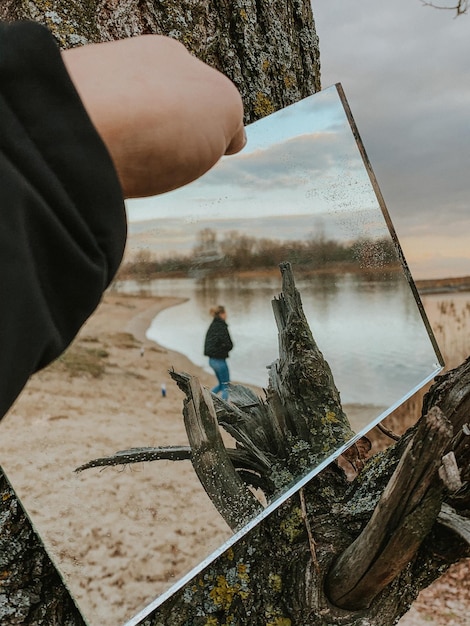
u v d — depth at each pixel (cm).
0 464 72
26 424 73
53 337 29
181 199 84
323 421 90
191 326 83
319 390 91
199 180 86
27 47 29
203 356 83
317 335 92
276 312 89
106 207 31
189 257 84
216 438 83
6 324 26
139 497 77
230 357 85
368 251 100
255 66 121
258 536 103
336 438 91
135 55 42
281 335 89
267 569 102
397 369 99
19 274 26
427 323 104
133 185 42
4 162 27
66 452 74
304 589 99
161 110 40
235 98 45
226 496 82
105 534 75
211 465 82
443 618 324
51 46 30
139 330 79
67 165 29
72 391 75
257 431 86
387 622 105
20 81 29
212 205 86
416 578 108
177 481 79
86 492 74
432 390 108
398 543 92
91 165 30
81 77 39
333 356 93
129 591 74
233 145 53
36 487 72
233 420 84
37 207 27
